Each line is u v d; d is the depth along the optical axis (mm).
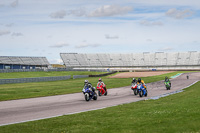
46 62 98000
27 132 8953
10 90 30094
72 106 16391
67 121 10859
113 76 75000
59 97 22641
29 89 31750
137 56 140375
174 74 81125
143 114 11898
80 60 141875
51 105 16953
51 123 10492
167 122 9578
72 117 11898
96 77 70062
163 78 61406
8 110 14695
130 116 11531
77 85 40312
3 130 9266
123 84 41438
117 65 136625
